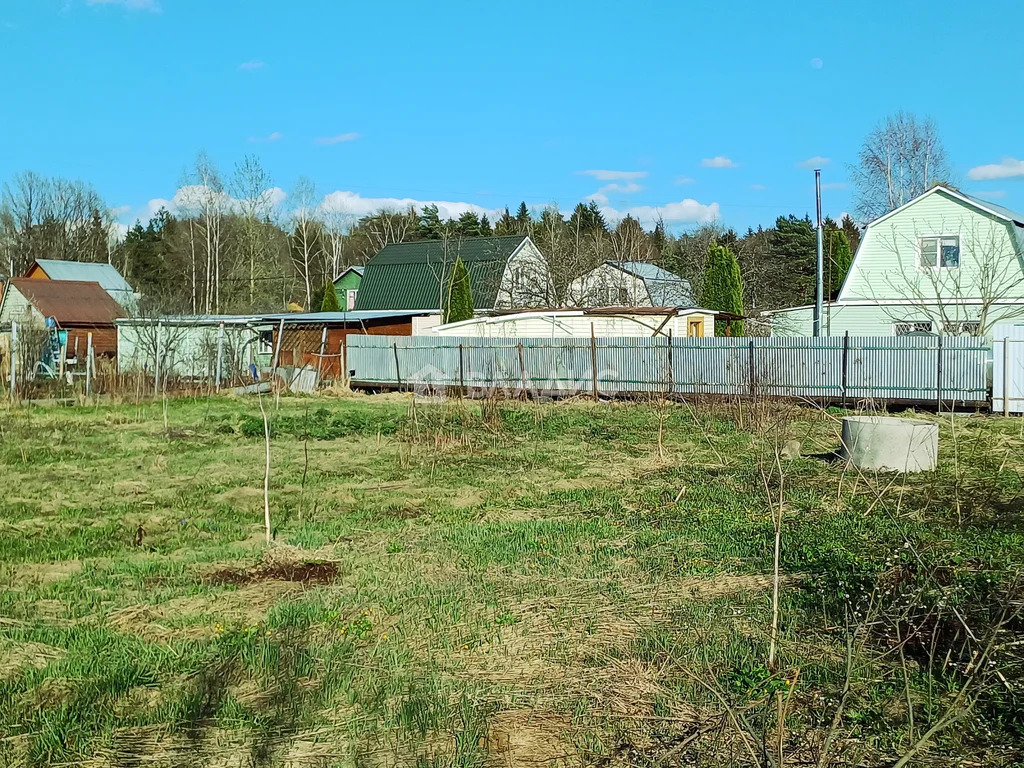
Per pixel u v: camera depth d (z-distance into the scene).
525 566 7.79
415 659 5.66
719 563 7.68
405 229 73.62
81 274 47.44
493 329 30.45
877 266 30.66
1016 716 4.49
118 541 9.12
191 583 7.48
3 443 16.30
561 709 4.88
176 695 5.10
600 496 11.12
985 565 6.98
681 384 25.02
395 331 34.78
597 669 5.42
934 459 12.34
